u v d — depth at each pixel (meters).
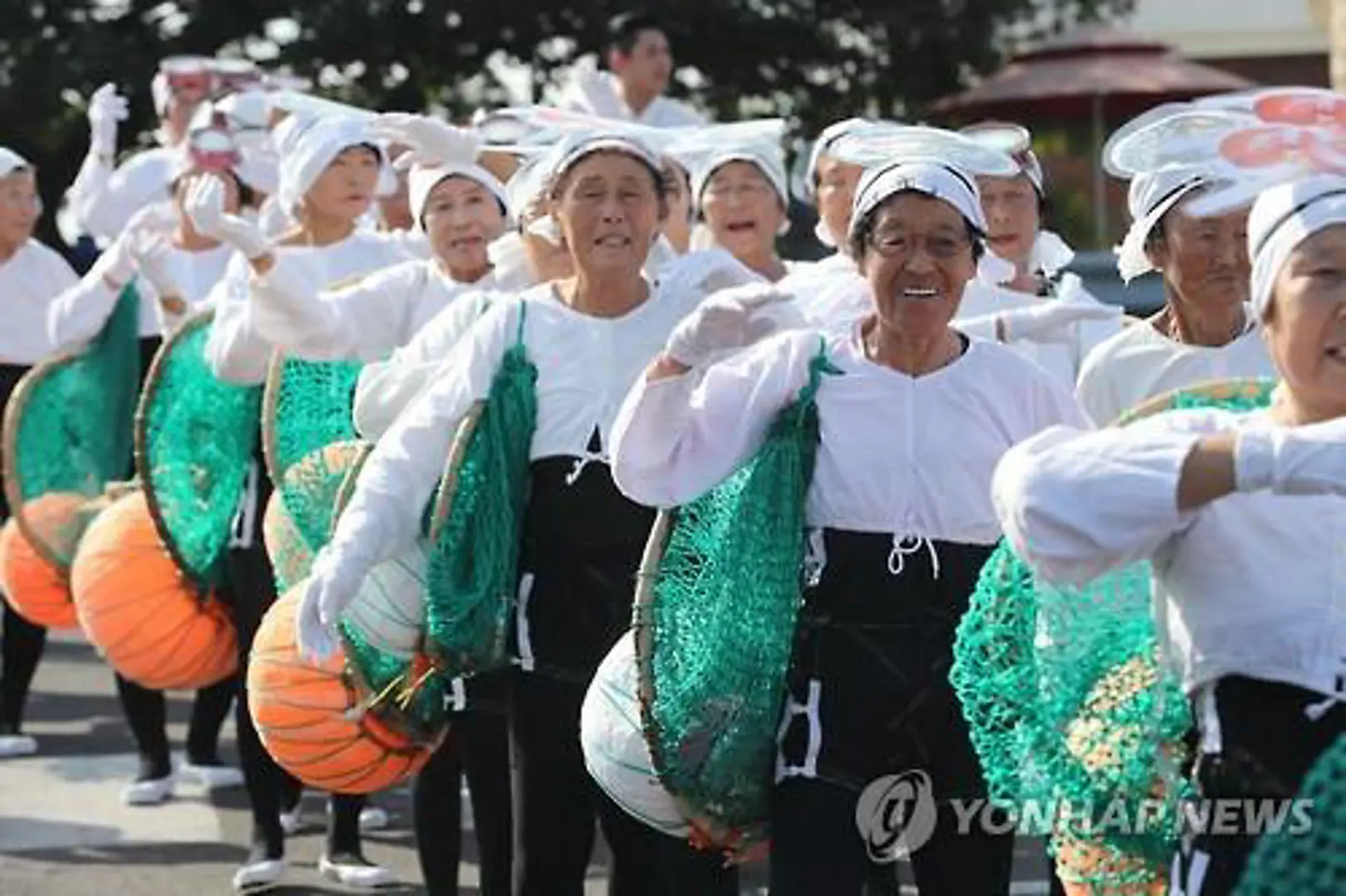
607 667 7.99
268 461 10.63
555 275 9.61
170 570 11.64
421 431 8.48
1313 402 5.96
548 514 8.57
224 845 12.62
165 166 16.83
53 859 12.38
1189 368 9.04
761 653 7.56
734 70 30.00
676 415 7.38
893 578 7.52
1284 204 5.93
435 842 10.23
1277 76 32.72
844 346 7.66
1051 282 11.47
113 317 13.98
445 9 28.30
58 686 17.03
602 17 28.58
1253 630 5.88
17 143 29.22
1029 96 25.62
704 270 8.80
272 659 9.59
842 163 9.70
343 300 10.45
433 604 8.51
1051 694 6.66
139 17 29.47
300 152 11.80
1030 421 7.64
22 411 13.62
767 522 7.54
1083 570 5.81
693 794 7.65
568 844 8.62
